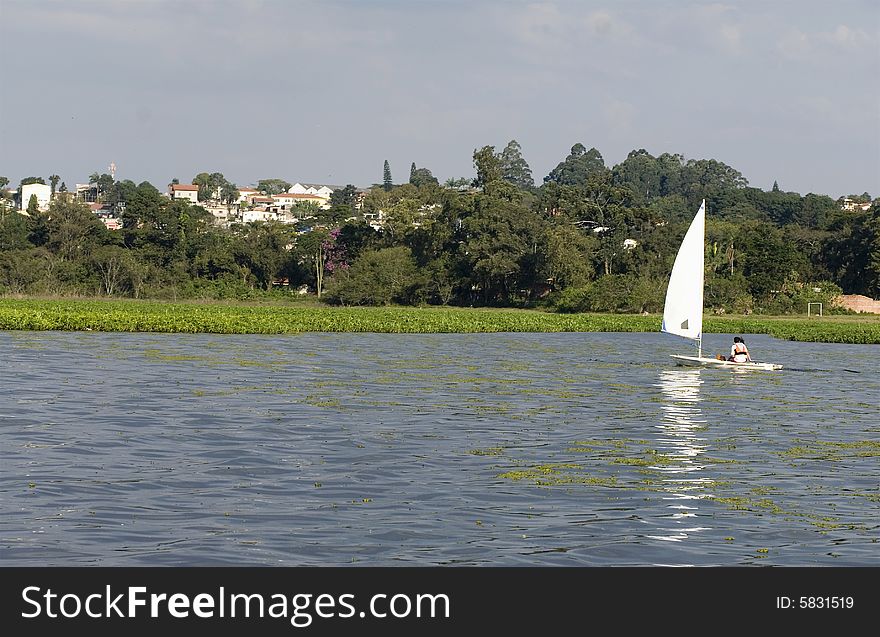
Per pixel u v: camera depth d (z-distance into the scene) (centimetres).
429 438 6581
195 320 19300
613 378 11106
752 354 16275
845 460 6072
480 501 4812
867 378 11725
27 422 6900
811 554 4078
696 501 4891
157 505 4631
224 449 6012
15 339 15500
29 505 4581
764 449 6456
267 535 4206
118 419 7125
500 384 10200
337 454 5931
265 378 10206
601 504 4797
